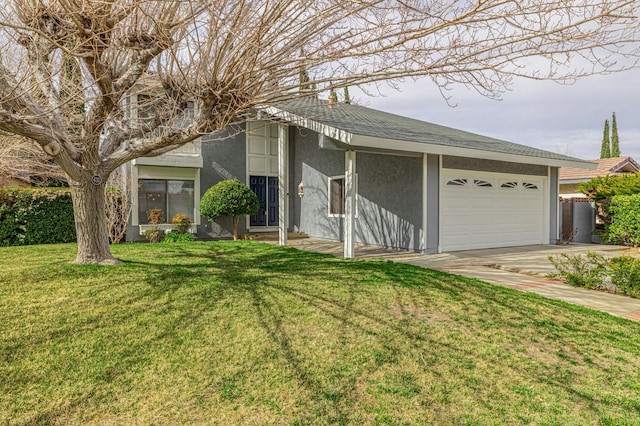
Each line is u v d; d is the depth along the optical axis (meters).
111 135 7.77
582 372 4.16
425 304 6.04
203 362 4.14
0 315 5.17
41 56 5.78
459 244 12.10
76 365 4.04
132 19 5.83
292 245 12.84
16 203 11.65
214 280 6.99
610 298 6.83
